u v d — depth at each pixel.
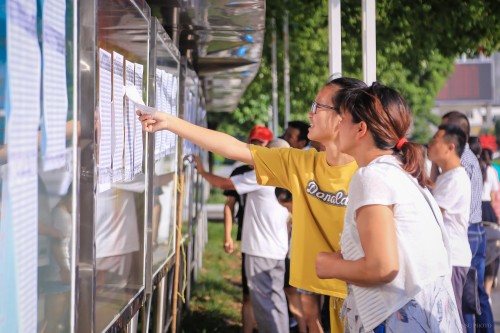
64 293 2.15
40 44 1.90
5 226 1.69
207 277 10.36
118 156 2.87
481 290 6.11
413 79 25.14
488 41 10.89
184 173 6.07
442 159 5.37
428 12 9.96
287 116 13.22
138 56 3.34
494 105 57.31
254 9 4.76
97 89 2.34
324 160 3.55
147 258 3.72
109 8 2.62
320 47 13.66
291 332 7.05
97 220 2.46
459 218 5.31
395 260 2.40
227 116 23.44
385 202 2.45
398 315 2.48
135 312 3.35
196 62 7.74
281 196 5.08
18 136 1.75
